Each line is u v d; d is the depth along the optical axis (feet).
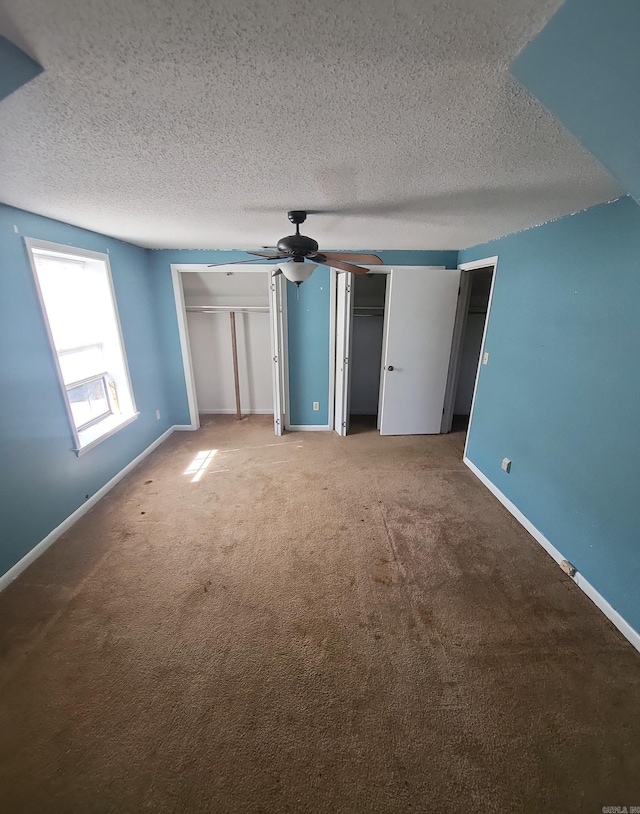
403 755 4.14
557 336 7.17
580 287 6.54
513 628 5.72
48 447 7.58
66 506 8.14
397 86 2.94
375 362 16.01
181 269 12.44
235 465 11.34
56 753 4.13
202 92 3.05
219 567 6.99
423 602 6.21
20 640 5.46
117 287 10.37
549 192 5.57
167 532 8.03
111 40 2.41
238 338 15.49
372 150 4.20
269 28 2.32
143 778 3.93
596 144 3.01
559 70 2.53
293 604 6.16
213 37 2.39
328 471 10.95
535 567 7.04
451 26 2.29
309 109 3.32
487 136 3.81
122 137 3.89
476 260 10.93
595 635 5.60
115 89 2.98
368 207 6.69
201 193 5.91
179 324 13.08
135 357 11.38
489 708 4.60
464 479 10.49
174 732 4.34
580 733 4.34
